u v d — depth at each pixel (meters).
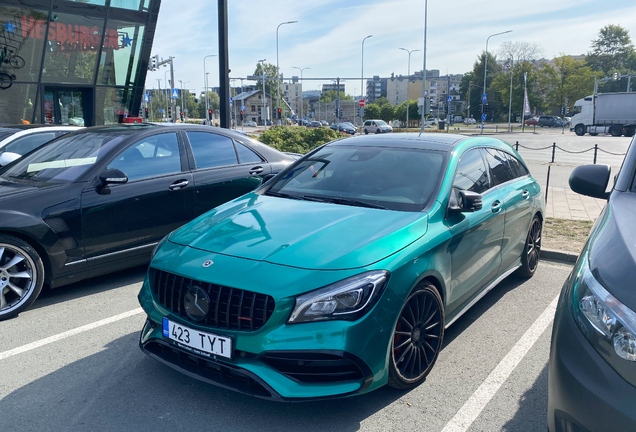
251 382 2.50
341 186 3.58
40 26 14.51
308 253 2.62
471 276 3.54
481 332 3.81
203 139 5.44
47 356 3.38
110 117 16.73
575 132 45.09
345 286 2.45
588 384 1.72
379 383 2.57
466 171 3.73
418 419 2.67
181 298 2.68
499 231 3.96
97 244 4.43
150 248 4.82
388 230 2.85
